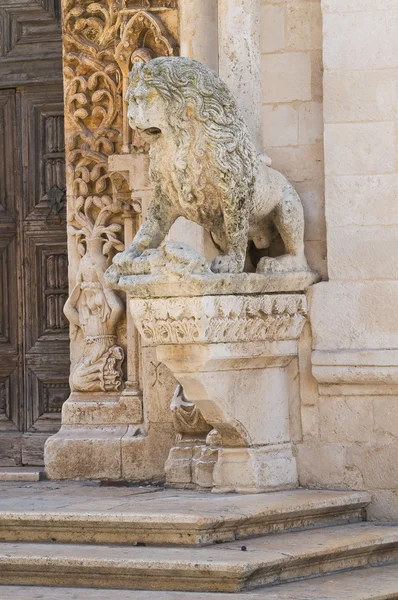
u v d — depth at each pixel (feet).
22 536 62.23
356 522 67.10
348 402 68.03
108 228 75.20
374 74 67.05
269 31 69.77
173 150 63.77
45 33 79.61
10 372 79.61
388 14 66.95
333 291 67.77
